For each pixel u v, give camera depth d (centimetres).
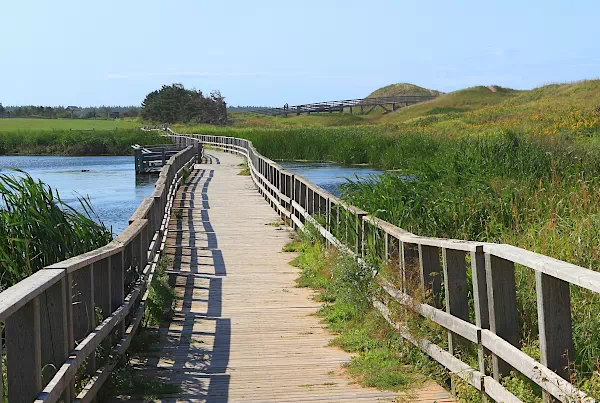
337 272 937
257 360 710
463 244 560
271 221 1766
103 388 581
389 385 617
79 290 552
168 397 597
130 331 690
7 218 773
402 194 1267
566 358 433
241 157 4344
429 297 663
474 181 1368
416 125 6316
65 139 5984
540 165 1667
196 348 754
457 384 560
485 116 6141
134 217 869
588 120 4125
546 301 432
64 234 805
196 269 1202
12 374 403
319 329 834
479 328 535
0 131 7094
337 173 3055
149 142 5988
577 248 809
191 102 11525
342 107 11550
